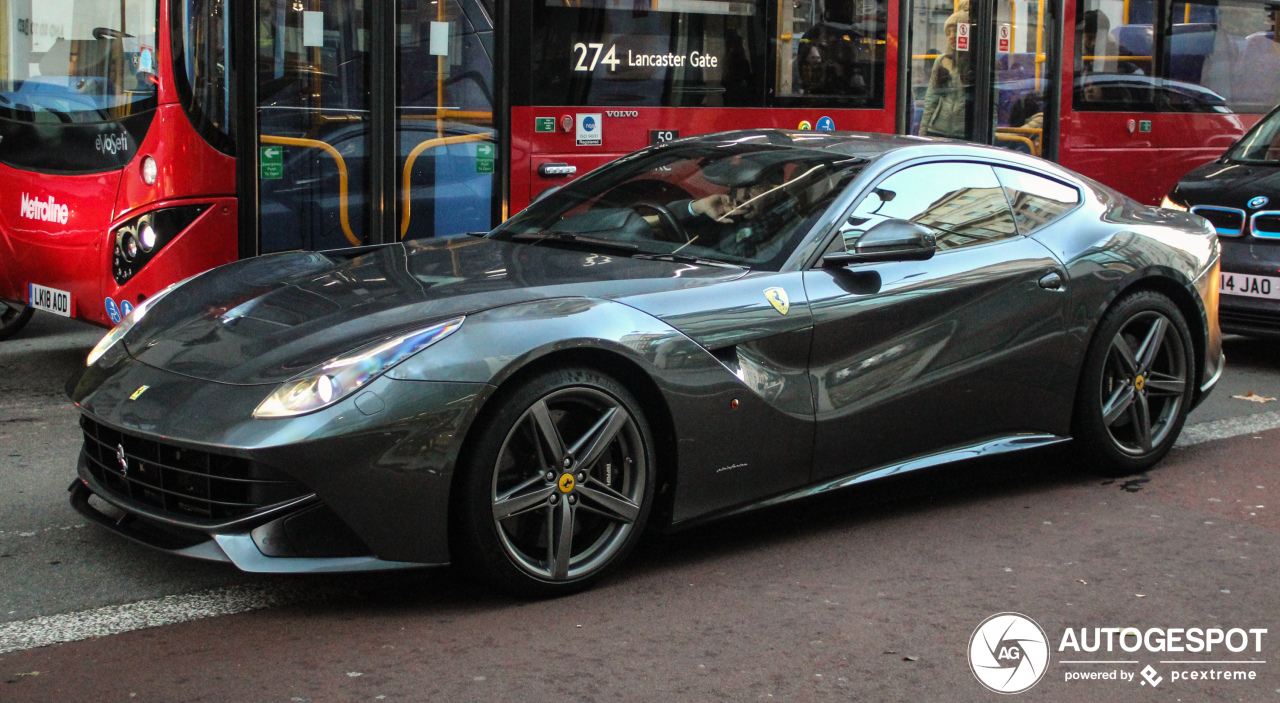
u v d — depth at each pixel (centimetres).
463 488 344
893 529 441
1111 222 511
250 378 345
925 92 906
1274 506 475
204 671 314
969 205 472
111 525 372
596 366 366
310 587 374
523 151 742
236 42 634
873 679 320
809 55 838
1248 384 704
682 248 433
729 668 323
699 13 788
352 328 358
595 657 327
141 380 365
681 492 385
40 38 672
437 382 335
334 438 324
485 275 402
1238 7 1109
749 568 398
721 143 501
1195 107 1088
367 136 696
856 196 438
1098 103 1021
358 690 305
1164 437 521
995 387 460
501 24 728
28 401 612
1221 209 744
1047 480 507
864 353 423
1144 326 512
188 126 618
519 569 355
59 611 353
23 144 684
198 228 627
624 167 504
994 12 939
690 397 379
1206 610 373
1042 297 469
